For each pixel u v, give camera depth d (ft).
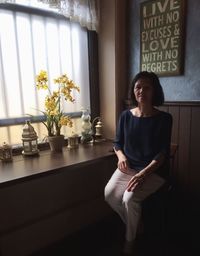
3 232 5.37
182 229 6.21
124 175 5.33
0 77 5.48
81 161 5.14
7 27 5.46
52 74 6.37
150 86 5.14
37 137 5.74
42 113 6.26
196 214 6.04
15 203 5.51
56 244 6.06
